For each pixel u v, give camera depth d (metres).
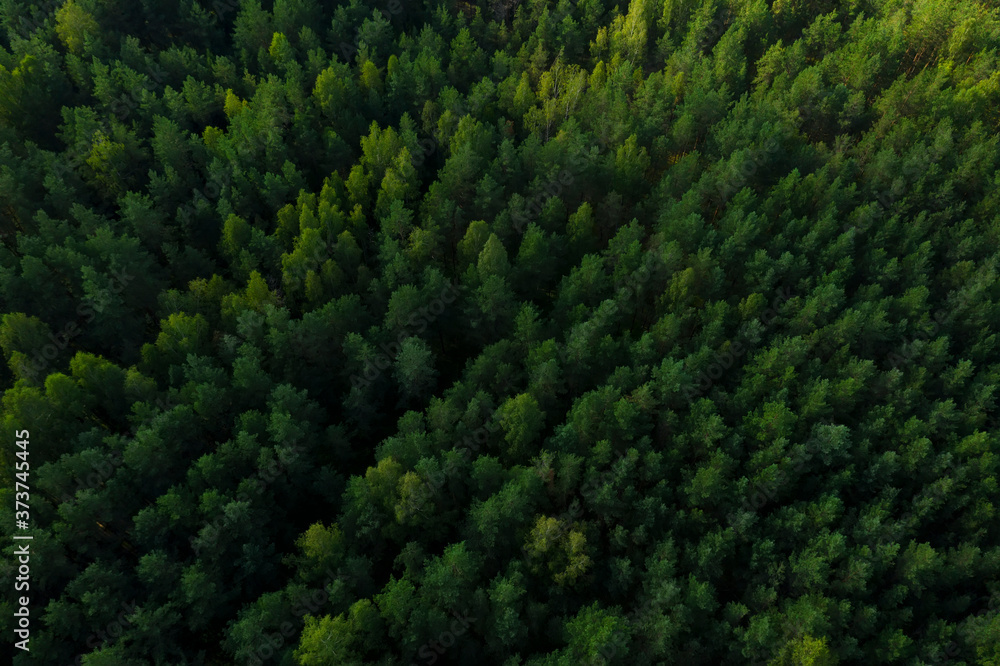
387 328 69.56
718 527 54.94
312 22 107.19
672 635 49.97
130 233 78.62
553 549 54.62
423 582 52.78
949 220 78.19
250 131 82.94
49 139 93.50
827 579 53.56
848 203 78.38
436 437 60.28
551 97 95.25
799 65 96.50
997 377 63.75
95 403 64.69
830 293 66.25
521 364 68.94
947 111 85.50
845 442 56.97
